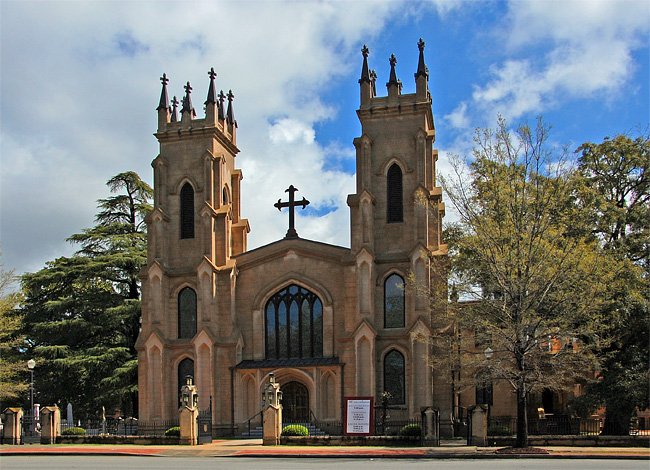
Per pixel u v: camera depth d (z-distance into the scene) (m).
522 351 40.97
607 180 54.53
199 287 58.81
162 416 57.28
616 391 46.09
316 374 55.88
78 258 71.62
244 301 59.84
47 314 71.12
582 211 46.56
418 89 58.06
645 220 51.09
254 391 57.34
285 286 59.19
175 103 63.59
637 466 32.03
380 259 56.31
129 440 48.38
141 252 72.31
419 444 43.78
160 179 61.56
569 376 51.94
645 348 47.84
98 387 65.88
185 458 39.38
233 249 63.38
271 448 43.50
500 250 42.41
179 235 60.94
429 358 52.41
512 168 43.47
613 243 51.28
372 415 45.84
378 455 38.78
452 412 53.94
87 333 69.31
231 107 66.81
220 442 50.69
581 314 42.12
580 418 51.16
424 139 57.41
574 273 41.47
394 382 54.81
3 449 44.25
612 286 44.62
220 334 58.62
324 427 55.19
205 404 56.88
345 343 56.03
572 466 32.12
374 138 58.41
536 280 41.81
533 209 43.34
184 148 62.06
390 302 56.16
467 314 43.97
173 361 58.84
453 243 48.59
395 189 57.75
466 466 32.66
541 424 52.06
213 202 60.72
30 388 64.38
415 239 55.84
